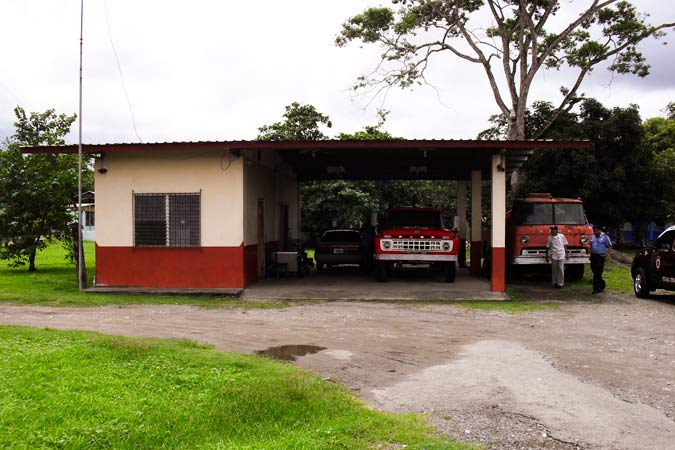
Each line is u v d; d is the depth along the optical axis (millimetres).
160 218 16453
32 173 21141
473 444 5305
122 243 16547
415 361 8656
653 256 15242
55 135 22016
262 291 16203
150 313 13102
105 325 11406
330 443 5207
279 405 6102
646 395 6879
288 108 37969
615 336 10664
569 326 11727
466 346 9758
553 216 18734
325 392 6719
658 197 29844
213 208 16219
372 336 10586
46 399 6129
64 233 22094
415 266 19000
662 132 42062
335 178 26156
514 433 5625
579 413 6207
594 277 16922
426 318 12648
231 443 5219
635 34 29547
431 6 29875
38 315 12633
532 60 28891
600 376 7754
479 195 21562
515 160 18078
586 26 30453
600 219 30203
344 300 15117
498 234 16141
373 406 6484
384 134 37781
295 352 9219
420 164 21625
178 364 7711
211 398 6352
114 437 5270
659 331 11180
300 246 21562
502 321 12305
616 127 28219
